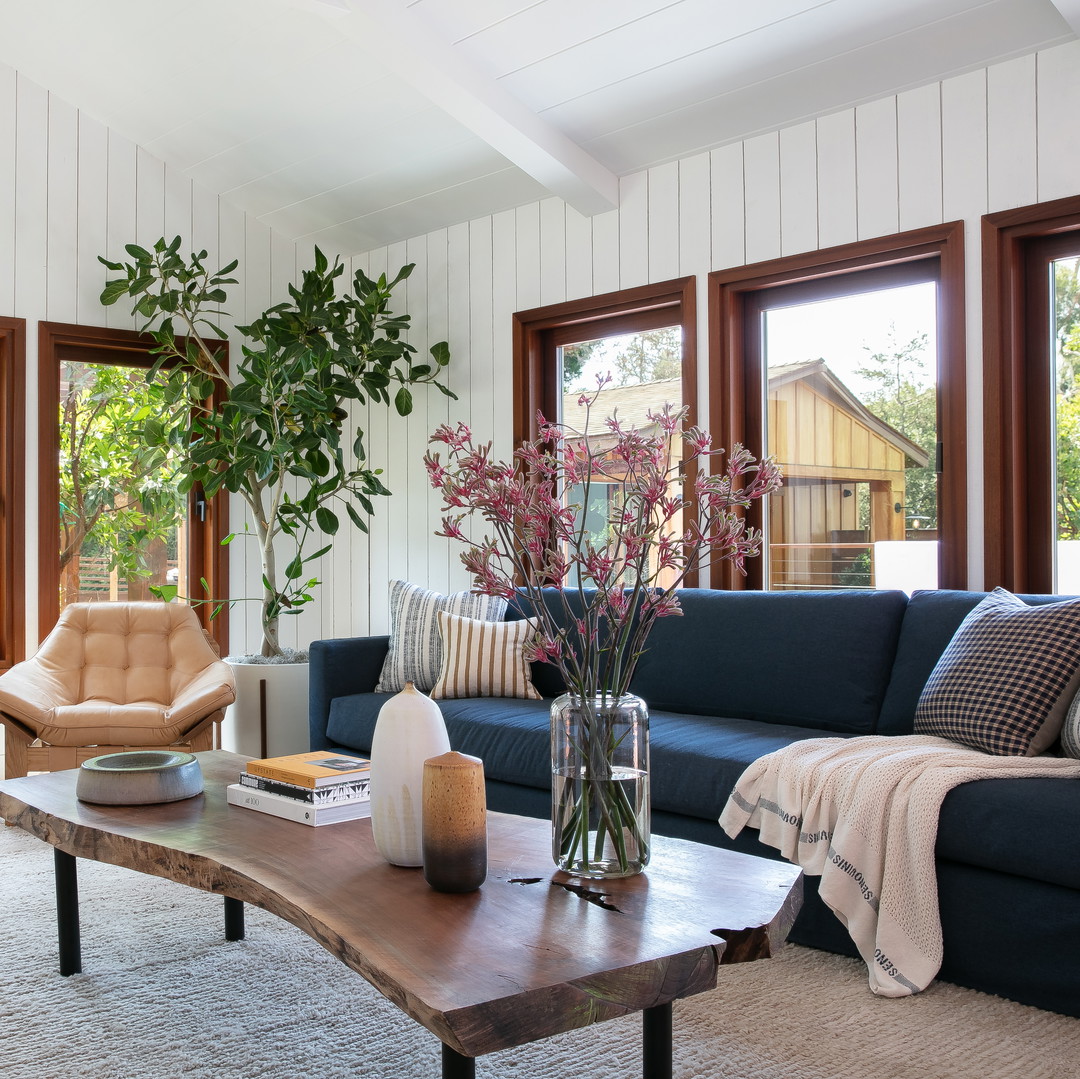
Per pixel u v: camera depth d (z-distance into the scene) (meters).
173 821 2.10
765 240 3.83
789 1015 2.10
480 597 3.98
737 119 3.79
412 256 5.23
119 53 4.49
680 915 1.49
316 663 3.91
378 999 2.18
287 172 5.01
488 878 1.68
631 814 1.67
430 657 3.86
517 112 3.89
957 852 2.19
